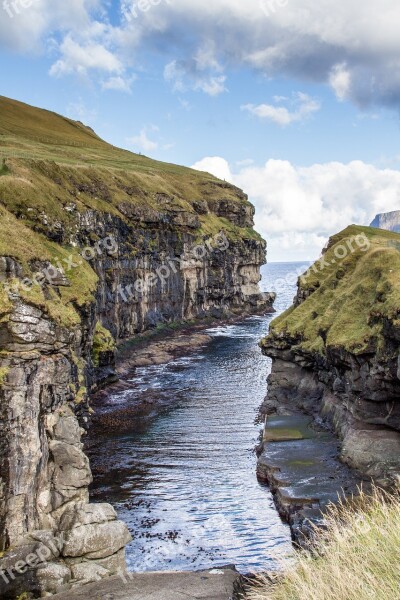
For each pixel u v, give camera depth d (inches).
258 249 6599.4
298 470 1478.8
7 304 1023.6
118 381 2869.1
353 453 1471.5
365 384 1531.7
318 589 405.7
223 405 2420.0
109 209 3774.6
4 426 955.3
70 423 1082.7
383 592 369.4
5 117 6161.4
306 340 2129.7
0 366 989.2
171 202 5014.8
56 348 1108.5
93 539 946.7
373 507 511.2
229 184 7076.8
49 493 1011.3
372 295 1835.6
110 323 3597.4
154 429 2082.9
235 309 6053.2
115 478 1604.3
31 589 879.7
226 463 1696.6
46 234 2583.7
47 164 3523.6
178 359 3612.2
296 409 2087.8
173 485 1537.9
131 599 740.0
